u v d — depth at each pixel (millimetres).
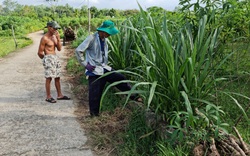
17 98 5246
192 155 2676
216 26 3699
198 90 2961
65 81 6676
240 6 4000
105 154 3184
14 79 6945
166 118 3256
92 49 4051
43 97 5316
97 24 39469
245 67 4375
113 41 4879
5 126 3918
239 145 2711
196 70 2936
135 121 3662
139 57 4535
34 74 7625
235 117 3748
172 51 3029
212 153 2543
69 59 10367
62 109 4633
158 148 2959
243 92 4332
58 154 3182
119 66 4891
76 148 3320
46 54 4914
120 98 4699
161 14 4414
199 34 3086
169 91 3018
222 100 4055
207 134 2703
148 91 2998
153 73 3059
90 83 4066
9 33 34781
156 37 3000
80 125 3959
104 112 4254
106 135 3570
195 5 3779
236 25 3980
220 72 4523
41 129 3822
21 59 10812
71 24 37656
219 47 3842
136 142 3225
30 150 3258
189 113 2518
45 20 65625
